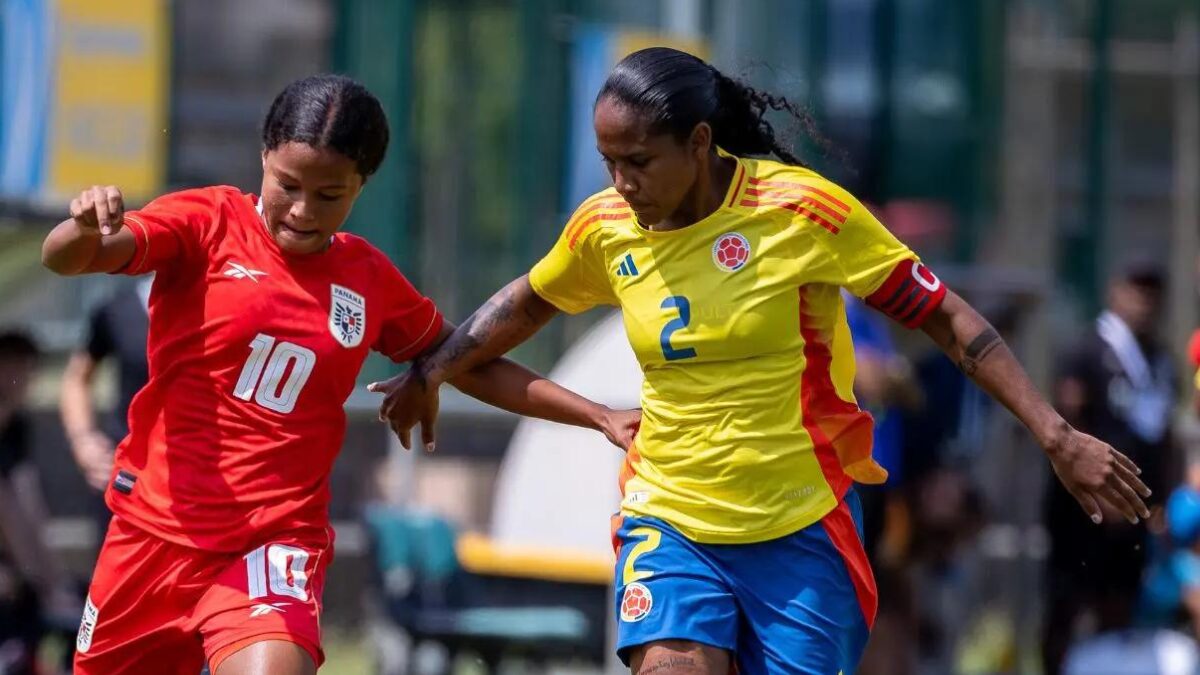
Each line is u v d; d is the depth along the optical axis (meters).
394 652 29.59
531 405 16.61
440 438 32.94
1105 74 52.06
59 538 34.47
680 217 14.97
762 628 15.23
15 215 31.44
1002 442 32.94
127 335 26.22
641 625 15.16
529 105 43.62
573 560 29.80
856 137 48.09
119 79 34.44
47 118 33.50
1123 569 30.98
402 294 16.09
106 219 13.86
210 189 15.39
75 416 26.42
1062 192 51.25
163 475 14.94
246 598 14.49
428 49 43.75
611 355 29.33
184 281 15.05
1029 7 51.50
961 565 32.25
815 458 15.12
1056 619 31.55
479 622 29.25
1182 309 57.19
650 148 14.28
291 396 14.98
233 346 14.85
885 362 27.55
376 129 14.75
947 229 49.00
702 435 14.99
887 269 14.91
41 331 38.69
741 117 15.43
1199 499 31.12
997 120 50.12
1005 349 14.94
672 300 14.93
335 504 33.97
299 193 14.62
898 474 28.81
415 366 16.55
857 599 15.55
